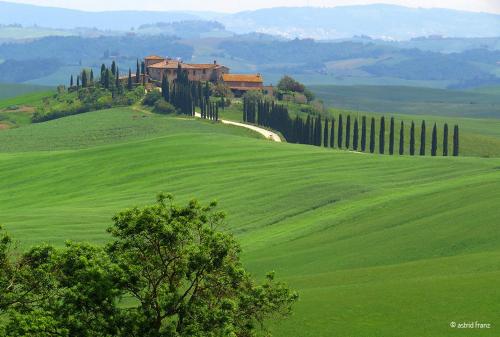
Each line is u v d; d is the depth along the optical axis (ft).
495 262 479.82
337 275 501.15
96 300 305.32
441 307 391.45
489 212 619.26
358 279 483.10
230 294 329.72
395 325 374.43
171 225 318.65
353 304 412.57
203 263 317.83
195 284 332.39
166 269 320.29
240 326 329.52
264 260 574.15
